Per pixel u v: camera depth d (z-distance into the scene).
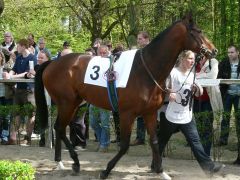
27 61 9.02
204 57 6.44
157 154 6.30
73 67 6.63
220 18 14.49
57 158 6.80
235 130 7.17
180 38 5.95
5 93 8.94
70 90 6.64
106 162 7.28
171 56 6.00
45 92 7.60
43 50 10.77
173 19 17.08
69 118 6.75
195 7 15.21
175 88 6.23
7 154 7.90
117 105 6.25
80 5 19.31
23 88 8.85
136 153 7.96
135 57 6.18
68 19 23.19
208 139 7.17
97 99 6.43
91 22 20.72
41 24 22.14
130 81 6.06
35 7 21.36
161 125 6.51
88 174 6.55
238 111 7.01
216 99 7.29
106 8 19.19
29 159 7.50
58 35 22.28
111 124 8.05
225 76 8.14
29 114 8.65
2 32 21.92
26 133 9.02
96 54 9.11
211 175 6.22
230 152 7.86
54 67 6.79
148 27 18.03
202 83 6.94
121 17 19.47
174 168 6.88
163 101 6.24
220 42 13.80
